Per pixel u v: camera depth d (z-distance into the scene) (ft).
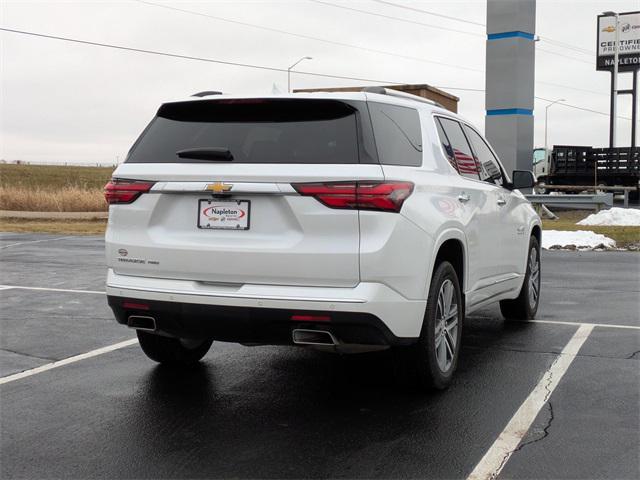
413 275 15.12
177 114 16.53
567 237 55.42
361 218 14.30
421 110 17.81
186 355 19.21
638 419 15.03
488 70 71.72
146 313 15.93
